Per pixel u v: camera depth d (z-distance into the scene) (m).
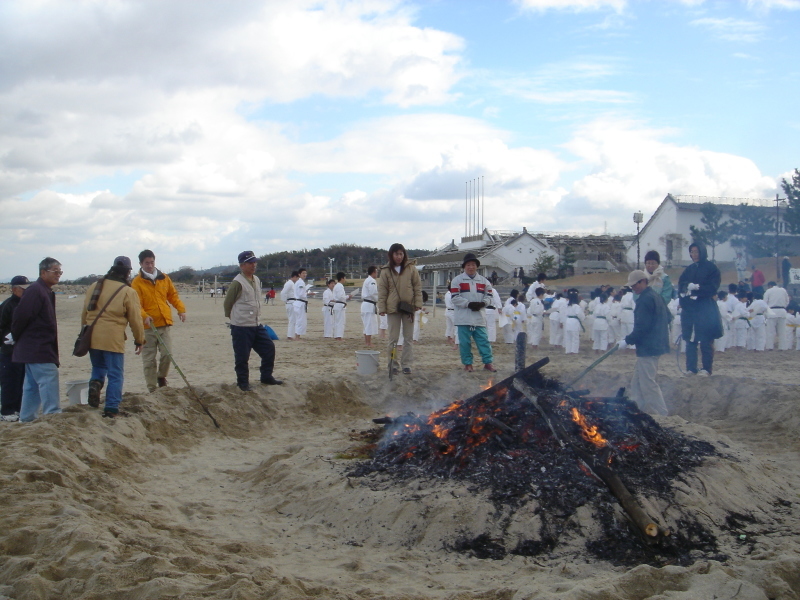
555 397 6.64
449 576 4.49
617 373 11.88
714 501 5.60
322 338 20.88
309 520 5.69
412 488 5.84
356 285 74.25
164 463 7.41
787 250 45.62
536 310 17.48
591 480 5.59
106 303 7.87
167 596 3.73
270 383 10.33
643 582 3.92
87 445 6.93
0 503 5.01
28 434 6.84
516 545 4.98
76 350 7.88
